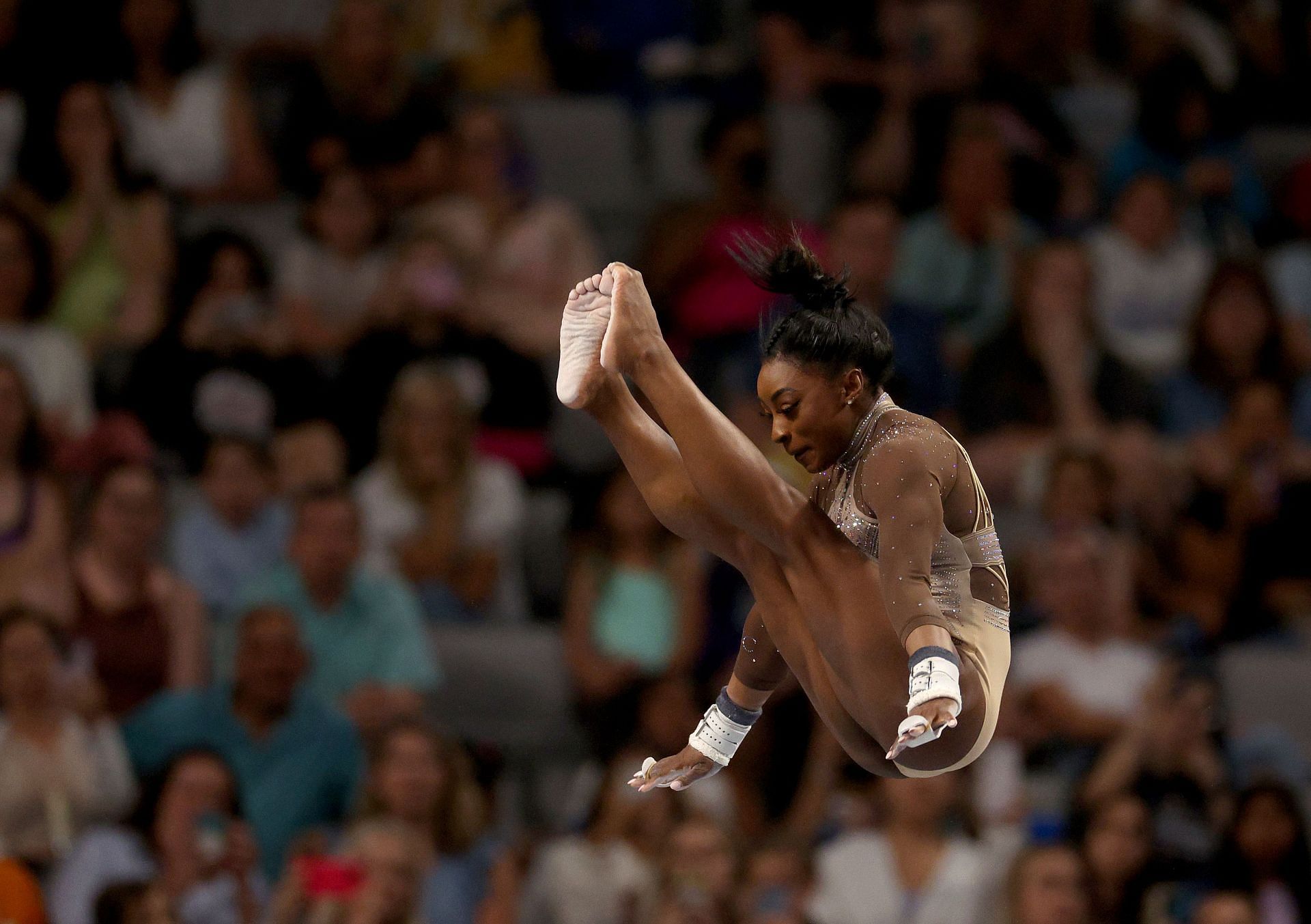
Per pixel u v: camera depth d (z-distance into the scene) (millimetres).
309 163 32406
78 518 26828
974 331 32438
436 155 32219
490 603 27938
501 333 30703
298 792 23422
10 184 30938
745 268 11719
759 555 11531
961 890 22781
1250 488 29531
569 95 36531
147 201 30656
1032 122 35625
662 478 11617
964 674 11133
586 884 22797
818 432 11273
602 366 11484
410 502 27656
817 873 23156
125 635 24562
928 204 33656
